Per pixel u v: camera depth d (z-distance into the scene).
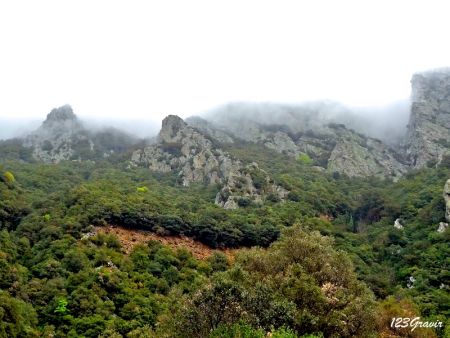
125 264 68.94
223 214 100.62
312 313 35.09
